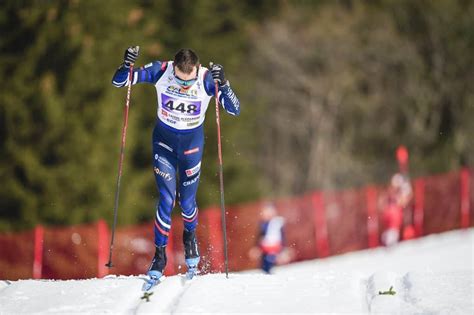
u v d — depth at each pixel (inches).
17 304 825.5
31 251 2059.5
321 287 846.5
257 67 3462.1
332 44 3415.4
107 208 2659.9
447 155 3356.3
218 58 3476.9
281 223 1881.2
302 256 2454.5
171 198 880.9
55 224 2625.5
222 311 774.5
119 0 3041.3
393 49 3440.0
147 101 3043.8
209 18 3506.4
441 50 3444.9
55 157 2672.2
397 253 2256.4
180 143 871.7
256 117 3388.3
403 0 3528.5
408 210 2591.0
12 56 2827.3
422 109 3425.2
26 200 2620.6
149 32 3218.5
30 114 2701.8
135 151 2942.9
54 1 2908.5
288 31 3464.6
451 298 811.4
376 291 841.5
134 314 794.8
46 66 2790.4
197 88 846.5
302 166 3393.2
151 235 2169.0
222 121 3184.1
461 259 2007.9
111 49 2910.9
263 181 3371.1
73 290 863.7
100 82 2795.3
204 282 868.6
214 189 3083.2
